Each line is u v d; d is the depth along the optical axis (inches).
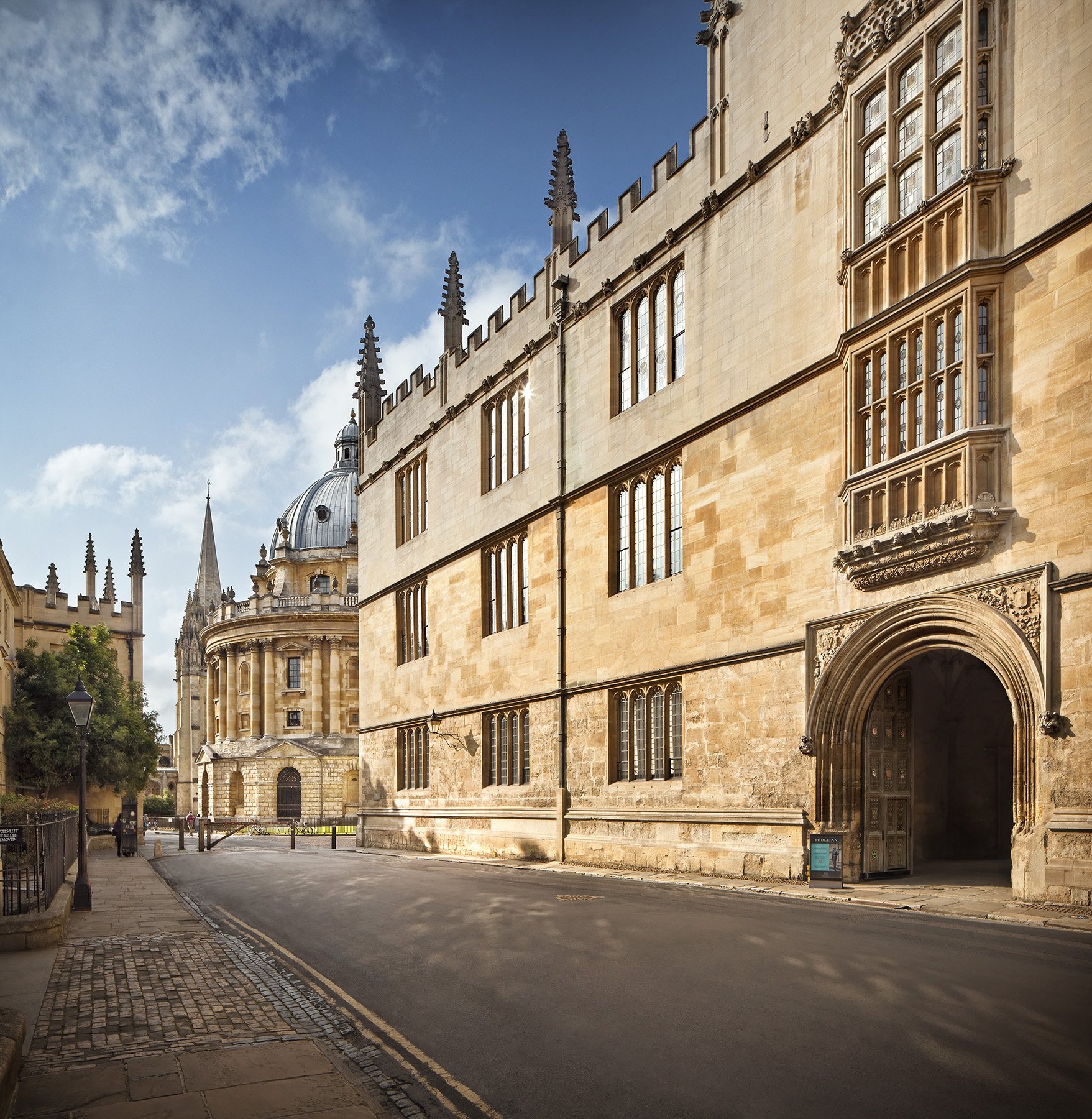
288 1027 356.8
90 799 2080.5
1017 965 386.3
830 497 738.2
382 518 1630.2
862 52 721.0
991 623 596.4
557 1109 260.4
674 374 943.7
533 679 1126.4
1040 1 596.4
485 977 415.5
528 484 1168.2
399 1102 274.2
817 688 724.0
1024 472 588.7
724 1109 251.3
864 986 358.9
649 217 979.9
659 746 925.2
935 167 660.1
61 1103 276.4
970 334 615.2
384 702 1577.3
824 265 759.1
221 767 3526.1
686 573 888.3
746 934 482.6
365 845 1601.9
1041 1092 248.7
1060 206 576.7
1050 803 556.4
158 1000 407.8
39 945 550.0
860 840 714.8
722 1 888.9
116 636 2367.1
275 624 3545.8
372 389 1747.0
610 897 668.1
